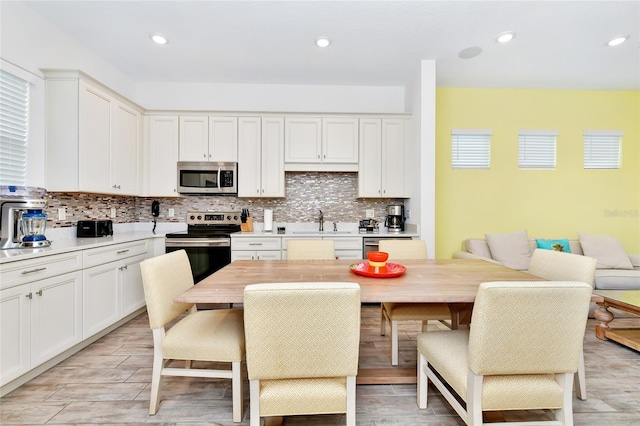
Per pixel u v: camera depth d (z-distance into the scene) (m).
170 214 3.70
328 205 3.82
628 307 2.12
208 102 3.72
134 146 3.22
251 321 1.06
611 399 1.64
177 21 2.43
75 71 2.38
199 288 1.38
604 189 3.78
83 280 2.12
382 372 1.86
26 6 2.21
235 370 1.44
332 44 2.78
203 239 3.16
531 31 2.55
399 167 3.52
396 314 1.94
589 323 2.71
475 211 3.73
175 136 3.42
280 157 3.48
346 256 3.27
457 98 3.71
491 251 3.39
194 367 1.96
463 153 3.73
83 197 2.82
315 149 3.50
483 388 1.12
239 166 3.47
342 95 3.79
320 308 1.06
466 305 1.97
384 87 3.79
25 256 1.69
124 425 1.44
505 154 3.74
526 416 1.49
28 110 2.27
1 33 2.05
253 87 3.74
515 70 3.28
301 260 2.14
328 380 1.16
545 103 3.76
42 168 2.36
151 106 3.68
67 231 2.62
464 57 3.00
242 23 2.45
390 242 2.43
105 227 2.79
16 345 1.65
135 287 2.75
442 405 1.59
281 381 1.15
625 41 2.69
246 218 3.58
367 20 2.41
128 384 1.76
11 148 2.16
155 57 3.04
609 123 3.78
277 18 2.39
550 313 1.07
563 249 3.40
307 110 3.77
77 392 1.68
